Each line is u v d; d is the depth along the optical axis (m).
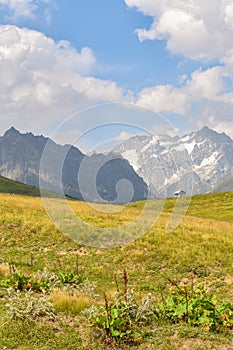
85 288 14.50
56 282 14.73
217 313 10.55
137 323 10.08
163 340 9.23
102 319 9.59
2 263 19.61
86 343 9.12
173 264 20.94
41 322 10.09
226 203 70.81
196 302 10.65
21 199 37.59
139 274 19.77
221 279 18.89
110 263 21.02
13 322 9.90
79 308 11.20
